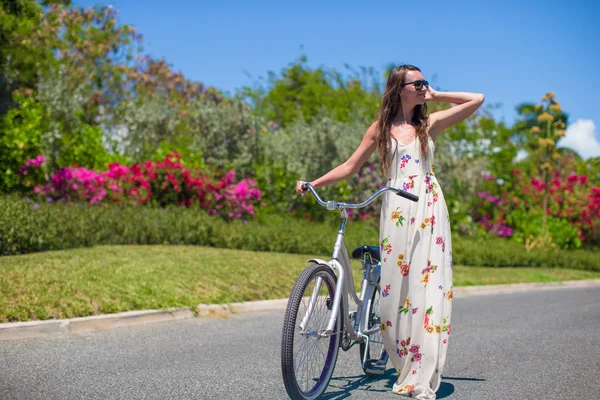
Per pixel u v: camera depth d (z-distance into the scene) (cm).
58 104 1558
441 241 440
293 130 2034
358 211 1925
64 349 559
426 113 460
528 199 2561
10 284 714
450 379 520
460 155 2564
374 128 456
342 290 438
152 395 433
